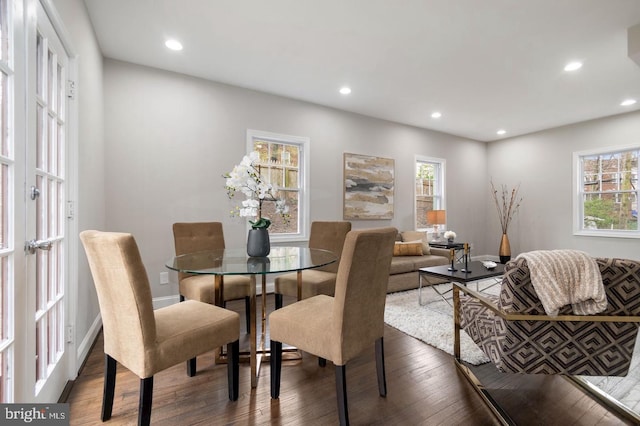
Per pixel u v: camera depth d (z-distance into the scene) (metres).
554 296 1.40
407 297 3.70
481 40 2.66
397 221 5.10
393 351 2.29
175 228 2.69
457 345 2.10
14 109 1.18
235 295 2.46
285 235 4.02
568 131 5.14
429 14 2.31
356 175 4.61
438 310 3.18
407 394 1.74
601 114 4.61
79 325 2.04
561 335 1.52
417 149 5.33
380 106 4.32
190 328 1.49
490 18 2.35
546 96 3.91
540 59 2.98
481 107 4.33
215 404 1.65
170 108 3.24
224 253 2.47
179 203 3.28
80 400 1.67
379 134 4.87
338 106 4.33
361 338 1.54
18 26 1.20
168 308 1.74
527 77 3.37
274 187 2.29
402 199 5.15
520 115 4.68
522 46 2.75
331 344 1.45
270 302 3.47
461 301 2.08
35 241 1.34
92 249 1.37
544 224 5.43
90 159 2.35
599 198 4.85
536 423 1.49
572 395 1.72
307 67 3.17
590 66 3.11
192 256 2.30
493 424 1.49
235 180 2.16
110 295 1.38
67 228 1.84
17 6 1.19
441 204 5.68
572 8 2.23
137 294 1.29
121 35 2.58
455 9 2.25
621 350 1.53
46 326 1.54
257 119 3.77
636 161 4.49
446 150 5.71
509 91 3.76
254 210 2.19
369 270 1.53
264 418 1.53
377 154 4.84
